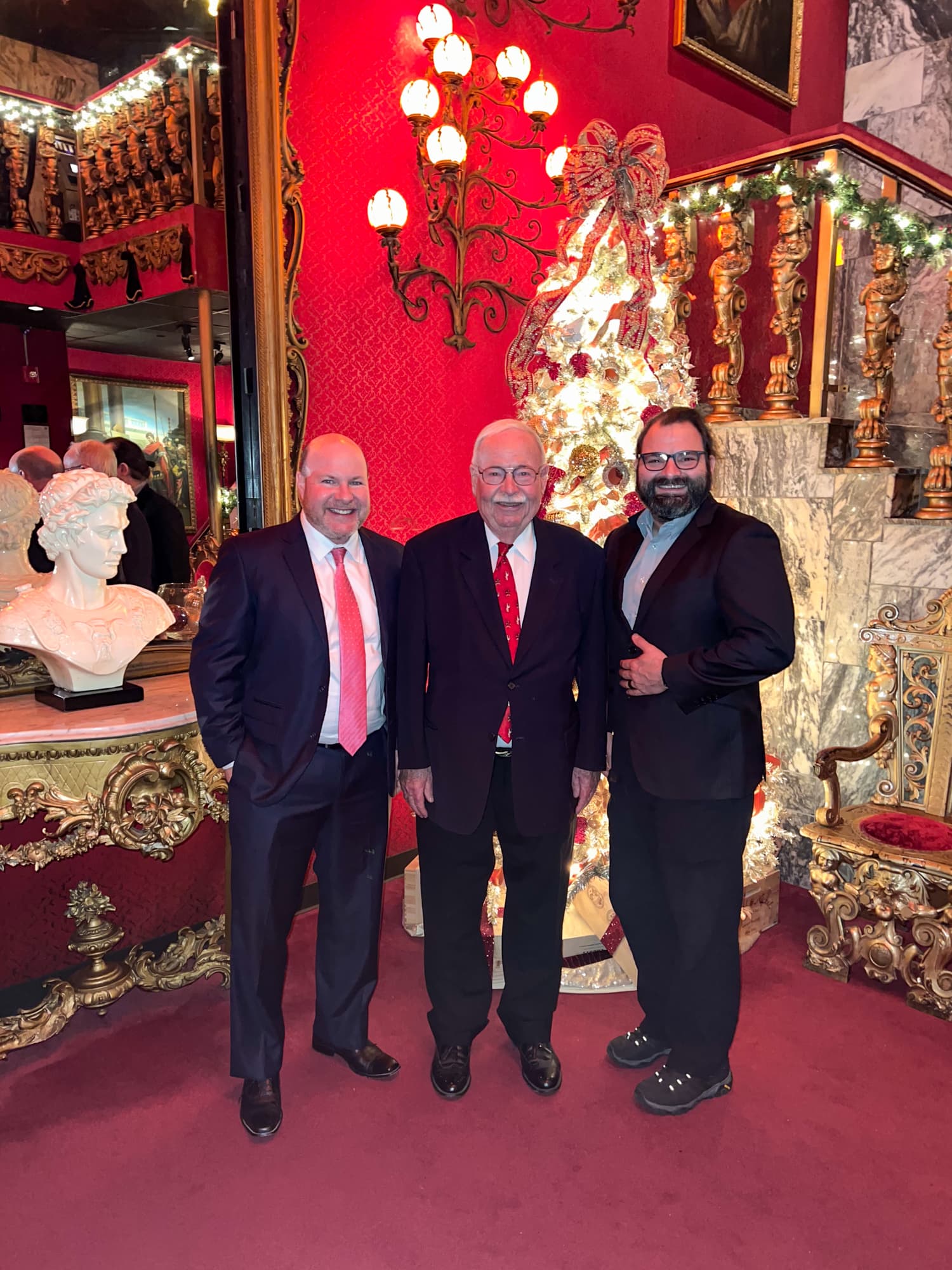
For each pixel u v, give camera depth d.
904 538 3.54
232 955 2.27
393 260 3.39
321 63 3.20
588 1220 1.99
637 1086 2.47
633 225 3.09
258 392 3.12
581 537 2.38
